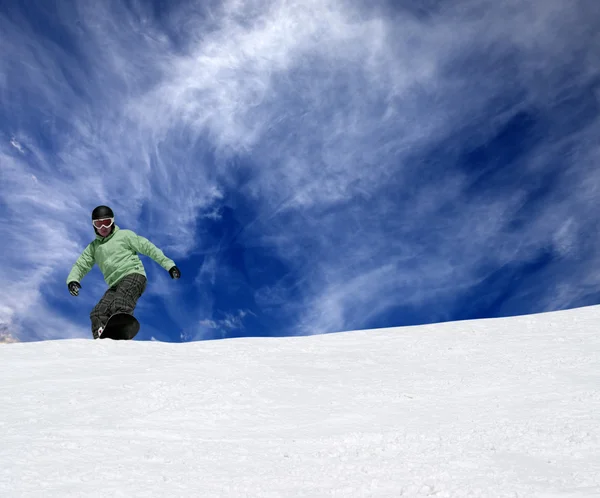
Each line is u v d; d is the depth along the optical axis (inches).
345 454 108.6
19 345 217.6
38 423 129.2
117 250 289.4
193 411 137.1
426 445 112.2
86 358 198.2
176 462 104.8
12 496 89.4
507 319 253.1
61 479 95.9
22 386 162.6
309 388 159.5
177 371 176.9
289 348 215.8
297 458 106.9
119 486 93.4
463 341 216.2
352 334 245.1
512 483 92.2
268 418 134.3
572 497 86.7
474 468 99.1
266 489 92.3
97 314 279.3
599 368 168.6
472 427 123.6
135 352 208.4
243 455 108.8
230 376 171.2
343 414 136.3
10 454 107.6
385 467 100.5
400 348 212.1
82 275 294.8
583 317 243.1
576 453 104.7
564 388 150.4
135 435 121.2
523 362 180.5
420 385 161.3
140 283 289.3
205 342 229.3
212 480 96.1
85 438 118.3
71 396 150.9
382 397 150.3
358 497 89.0
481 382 161.0
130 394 150.6
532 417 128.5
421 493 89.4
